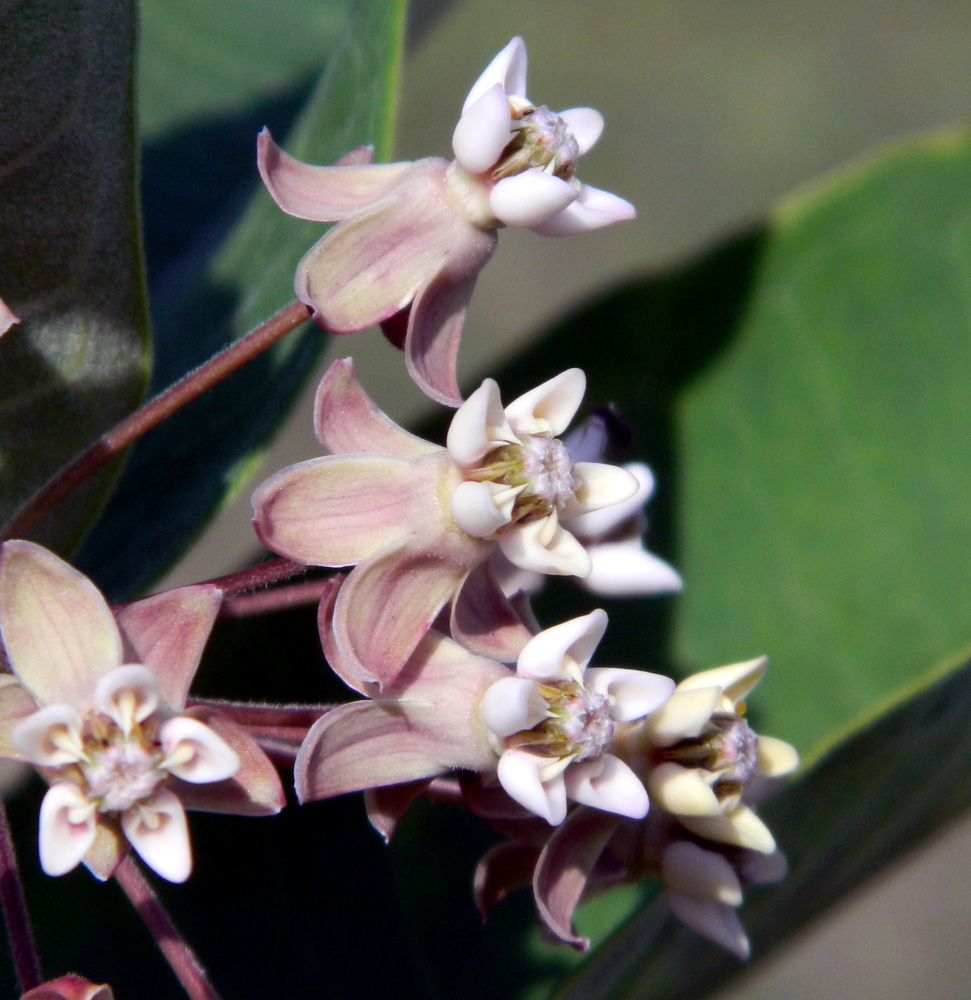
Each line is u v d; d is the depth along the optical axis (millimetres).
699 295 256
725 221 614
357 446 217
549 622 251
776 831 242
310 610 240
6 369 224
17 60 216
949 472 257
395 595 216
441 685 216
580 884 218
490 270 596
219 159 261
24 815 234
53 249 222
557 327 253
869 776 241
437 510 216
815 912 258
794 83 653
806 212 257
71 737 209
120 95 219
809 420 257
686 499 255
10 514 228
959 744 245
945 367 258
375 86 236
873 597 255
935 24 677
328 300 219
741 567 255
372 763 214
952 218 258
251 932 237
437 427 245
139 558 237
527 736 216
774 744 226
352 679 212
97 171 220
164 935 213
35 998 207
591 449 228
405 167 223
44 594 210
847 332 258
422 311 220
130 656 211
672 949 241
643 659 253
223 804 210
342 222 220
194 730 208
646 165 626
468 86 638
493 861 222
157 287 254
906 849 259
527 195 220
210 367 220
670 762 222
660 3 670
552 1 664
